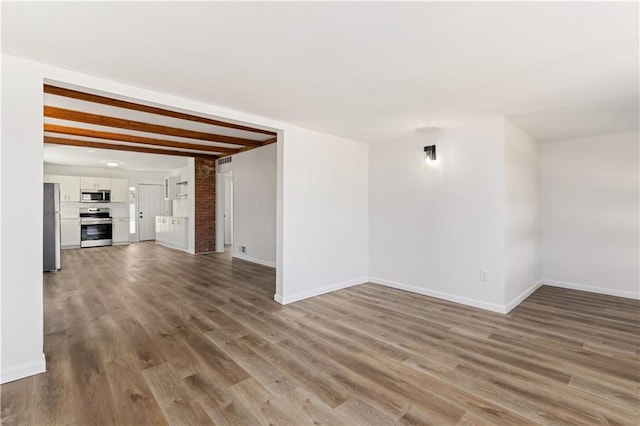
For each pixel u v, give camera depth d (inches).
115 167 366.3
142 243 376.8
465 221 150.1
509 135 144.1
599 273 172.6
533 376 86.8
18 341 84.0
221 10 63.3
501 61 85.7
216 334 115.2
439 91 107.8
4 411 70.9
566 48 78.3
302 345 106.5
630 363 93.6
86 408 72.4
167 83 101.8
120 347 103.8
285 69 91.4
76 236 336.5
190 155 290.2
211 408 73.0
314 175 166.7
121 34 72.9
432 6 61.5
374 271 193.6
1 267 82.0
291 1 60.2
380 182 189.6
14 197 83.8
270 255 243.1
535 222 179.8
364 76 96.0
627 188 164.4
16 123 84.2
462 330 119.2
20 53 82.1
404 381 84.7
